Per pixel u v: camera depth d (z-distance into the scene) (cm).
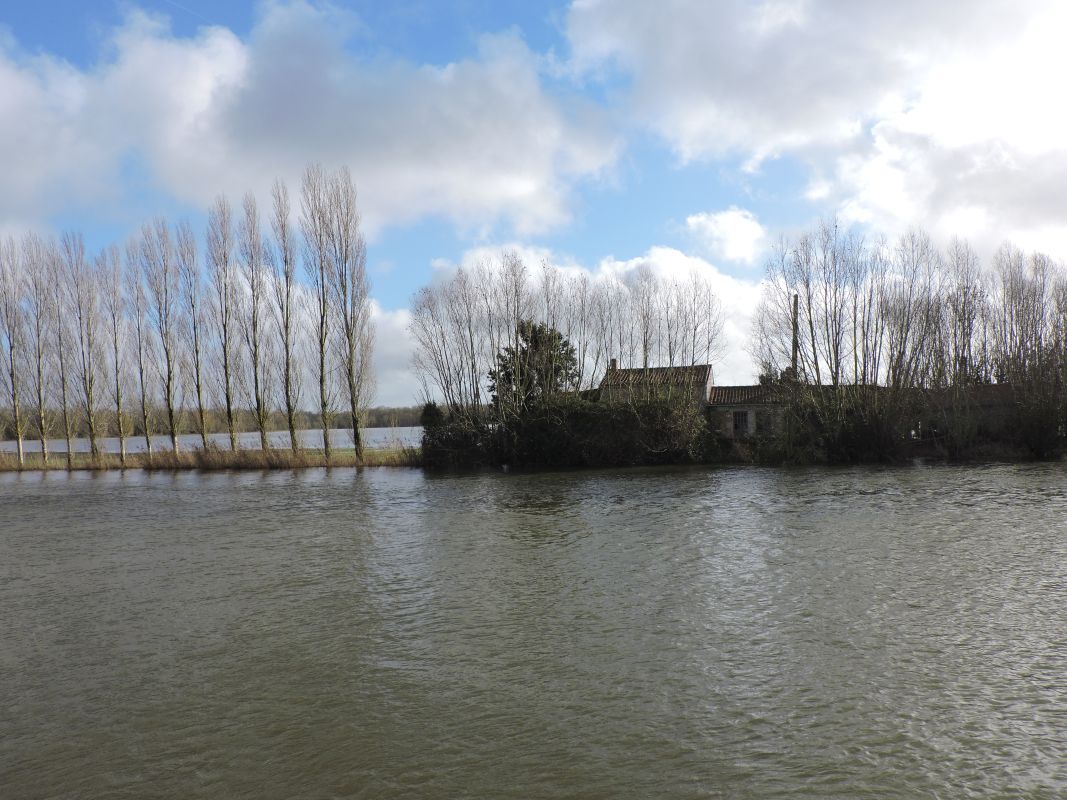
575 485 4178
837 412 5006
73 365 6512
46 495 4406
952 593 1608
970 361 5638
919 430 5228
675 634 1384
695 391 5719
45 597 1850
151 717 1088
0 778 915
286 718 1065
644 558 2073
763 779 848
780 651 1273
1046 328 5638
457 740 972
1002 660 1205
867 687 1106
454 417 5619
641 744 943
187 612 1661
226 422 6134
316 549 2384
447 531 2673
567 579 1855
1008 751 902
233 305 5984
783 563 1945
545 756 919
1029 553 1983
